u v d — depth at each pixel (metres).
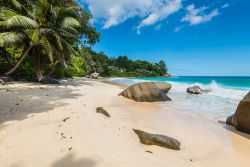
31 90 14.38
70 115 7.62
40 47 20.36
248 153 5.86
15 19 15.78
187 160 5.09
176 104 13.17
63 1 24.92
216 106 12.70
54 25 19.25
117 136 5.91
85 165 4.11
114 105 11.31
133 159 4.53
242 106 7.84
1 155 4.34
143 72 123.00
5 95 11.48
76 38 20.98
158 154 5.11
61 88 17.31
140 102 13.01
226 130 7.96
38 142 5.03
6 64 23.03
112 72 92.88
